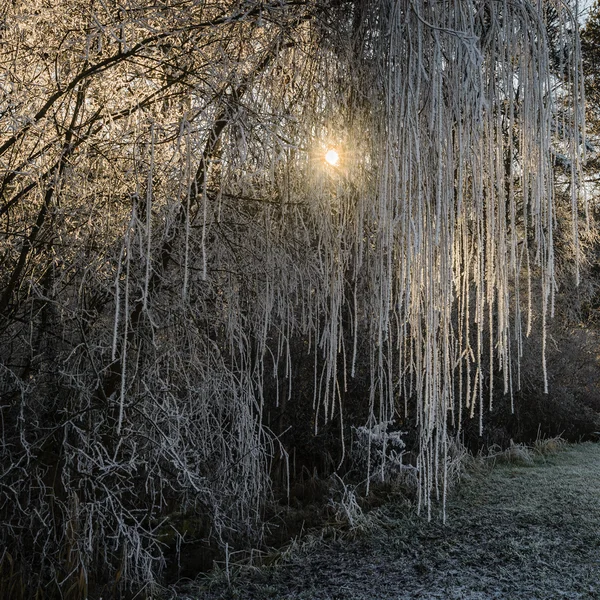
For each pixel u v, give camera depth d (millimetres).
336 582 2609
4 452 2260
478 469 4711
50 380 2486
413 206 1457
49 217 2227
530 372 6121
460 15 1413
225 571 2684
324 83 1884
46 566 2203
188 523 3096
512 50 1428
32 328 2311
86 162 2182
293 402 4750
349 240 2115
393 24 1449
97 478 2229
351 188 1872
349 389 4676
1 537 2291
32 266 2363
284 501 3934
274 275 2484
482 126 1410
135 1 1849
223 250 2576
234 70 1932
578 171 1408
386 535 3191
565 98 1553
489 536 3117
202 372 2709
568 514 3445
